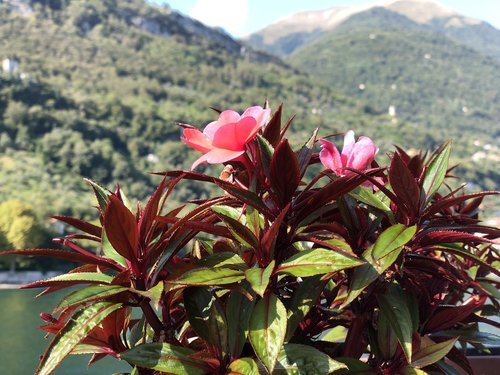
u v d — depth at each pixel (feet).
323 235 3.40
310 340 3.06
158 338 2.76
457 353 3.42
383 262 2.58
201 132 3.15
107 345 2.92
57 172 207.82
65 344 2.34
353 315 3.16
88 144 226.99
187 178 2.85
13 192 176.35
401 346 2.68
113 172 215.92
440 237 2.92
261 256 2.70
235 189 2.81
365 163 3.17
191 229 2.79
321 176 2.93
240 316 2.63
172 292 2.81
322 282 2.76
